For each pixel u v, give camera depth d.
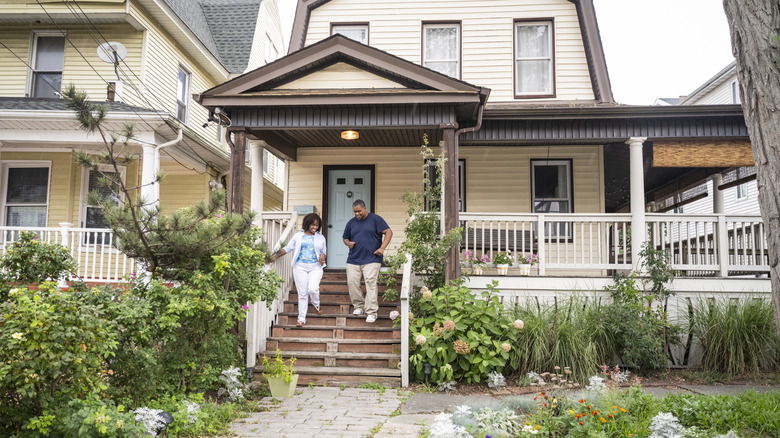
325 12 13.93
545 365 8.45
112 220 6.29
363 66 10.10
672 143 10.78
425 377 8.26
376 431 5.81
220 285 7.01
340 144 12.38
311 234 9.41
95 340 4.96
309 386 8.10
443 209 10.43
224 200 6.43
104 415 4.66
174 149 13.25
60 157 13.33
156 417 5.33
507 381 8.45
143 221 6.41
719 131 10.67
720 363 8.89
